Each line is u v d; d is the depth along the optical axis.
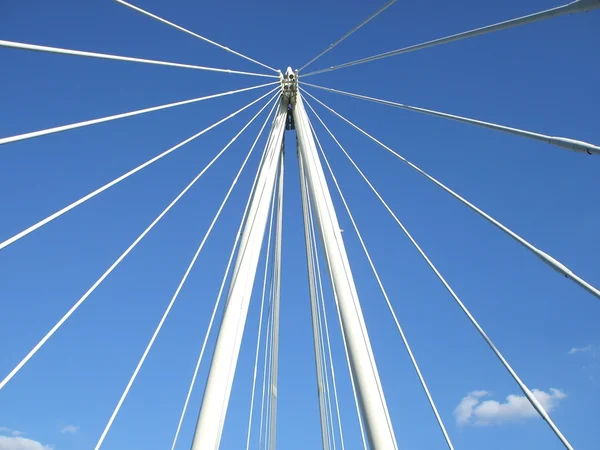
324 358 15.95
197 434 10.72
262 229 14.15
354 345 11.12
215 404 11.06
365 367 10.76
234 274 13.29
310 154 15.27
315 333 16.81
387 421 10.15
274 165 15.65
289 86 18.03
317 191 14.09
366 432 10.16
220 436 10.86
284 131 17.14
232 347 11.90
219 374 11.44
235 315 12.38
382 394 10.46
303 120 16.69
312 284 17.08
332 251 12.74
